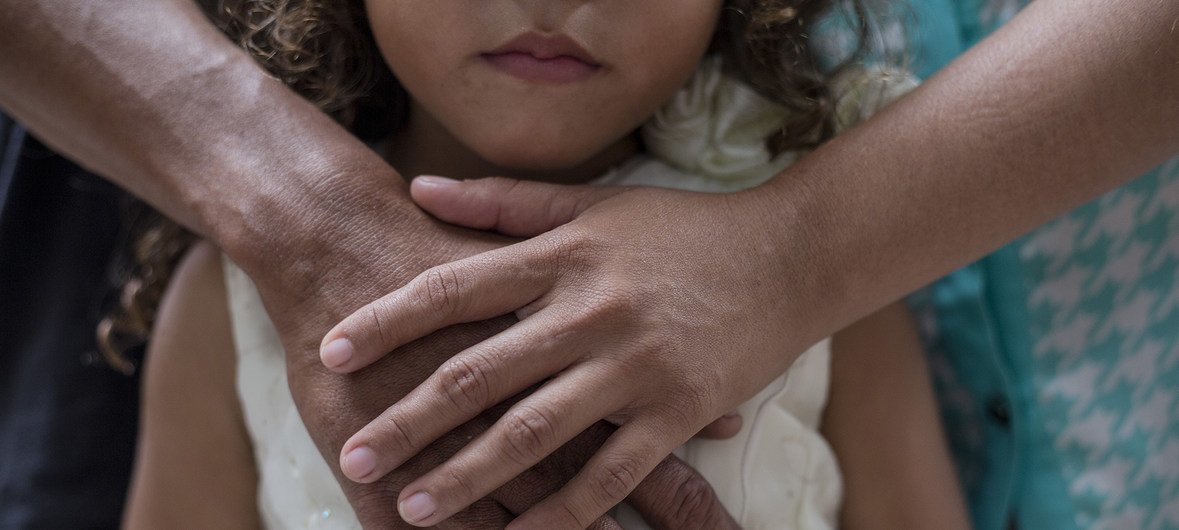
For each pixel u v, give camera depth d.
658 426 0.44
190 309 0.59
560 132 0.49
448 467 0.43
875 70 0.58
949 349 0.63
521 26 0.47
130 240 0.68
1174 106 0.46
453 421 0.44
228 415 0.58
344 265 0.46
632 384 0.44
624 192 0.48
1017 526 0.63
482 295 0.45
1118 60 0.46
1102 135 0.47
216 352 0.59
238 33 0.57
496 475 0.43
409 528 0.45
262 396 0.56
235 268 0.58
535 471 0.45
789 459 0.53
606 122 0.50
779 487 0.52
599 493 0.43
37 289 0.68
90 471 0.68
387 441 0.43
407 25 0.49
